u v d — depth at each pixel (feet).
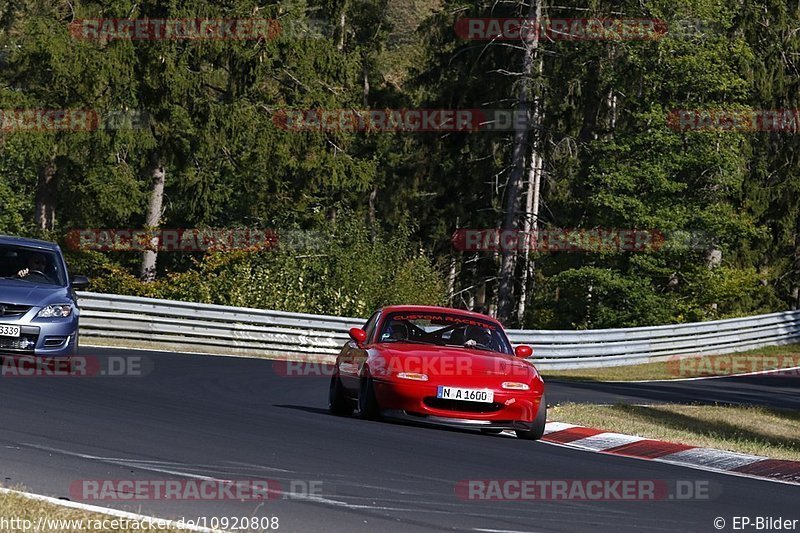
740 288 558.97
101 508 85.35
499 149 608.60
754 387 351.87
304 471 108.47
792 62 640.58
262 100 535.60
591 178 545.85
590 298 553.23
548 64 584.81
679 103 537.65
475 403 151.53
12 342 183.83
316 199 570.46
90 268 549.54
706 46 530.68
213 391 194.49
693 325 453.99
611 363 411.34
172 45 499.92
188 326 330.34
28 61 507.30
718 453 155.84
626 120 576.61
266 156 515.09
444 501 99.04
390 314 168.25
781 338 503.20
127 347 290.35
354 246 463.42
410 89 638.12
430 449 131.64
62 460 104.83
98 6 503.20
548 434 167.02
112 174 532.73
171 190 618.85
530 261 627.46
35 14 518.78
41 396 152.87
